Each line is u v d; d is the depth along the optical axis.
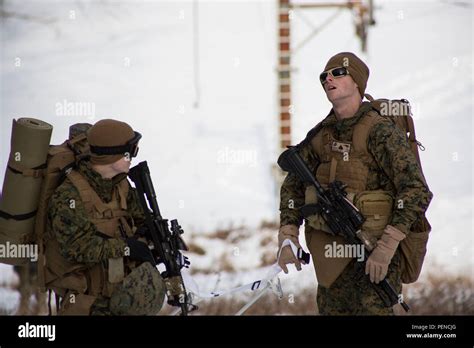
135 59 56.44
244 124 51.19
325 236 13.55
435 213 38.53
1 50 56.50
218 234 36.22
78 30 58.66
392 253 12.73
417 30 54.00
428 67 52.38
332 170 13.48
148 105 52.88
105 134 12.55
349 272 13.42
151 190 13.44
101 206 12.72
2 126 48.00
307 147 14.15
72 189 12.51
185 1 59.22
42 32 58.75
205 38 57.00
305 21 51.91
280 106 44.12
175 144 49.66
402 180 12.80
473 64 52.00
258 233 36.62
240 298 23.14
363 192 13.17
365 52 49.56
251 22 57.31
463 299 23.09
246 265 30.30
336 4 47.38
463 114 47.84
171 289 13.28
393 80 51.66
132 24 59.06
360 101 13.62
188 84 54.38
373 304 13.17
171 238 13.48
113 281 12.53
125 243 12.67
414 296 23.70
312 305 22.58
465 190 41.22
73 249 12.34
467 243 33.88
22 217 12.69
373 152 13.17
